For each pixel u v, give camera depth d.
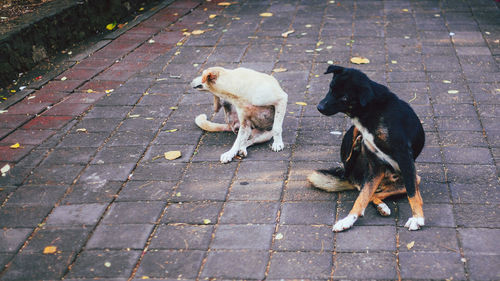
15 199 4.22
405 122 3.55
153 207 4.03
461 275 3.21
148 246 3.62
